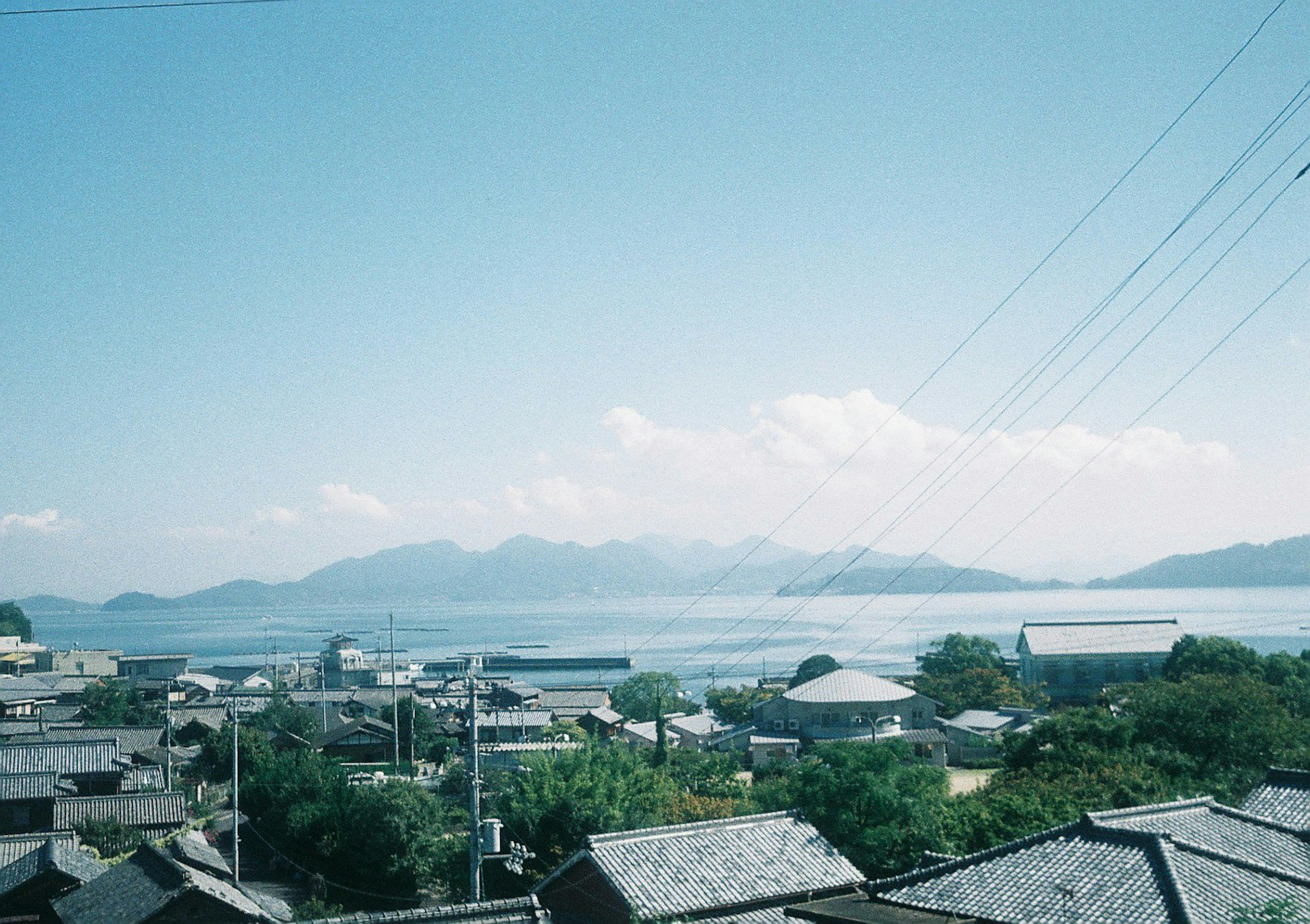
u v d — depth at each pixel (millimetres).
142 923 30859
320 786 54688
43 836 44031
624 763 46250
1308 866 24734
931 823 39312
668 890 28766
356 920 21234
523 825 41938
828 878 30719
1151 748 50375
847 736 84062
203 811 63656
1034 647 107062
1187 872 22094
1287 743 50156
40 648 168500
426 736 92875
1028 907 22438
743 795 53094
